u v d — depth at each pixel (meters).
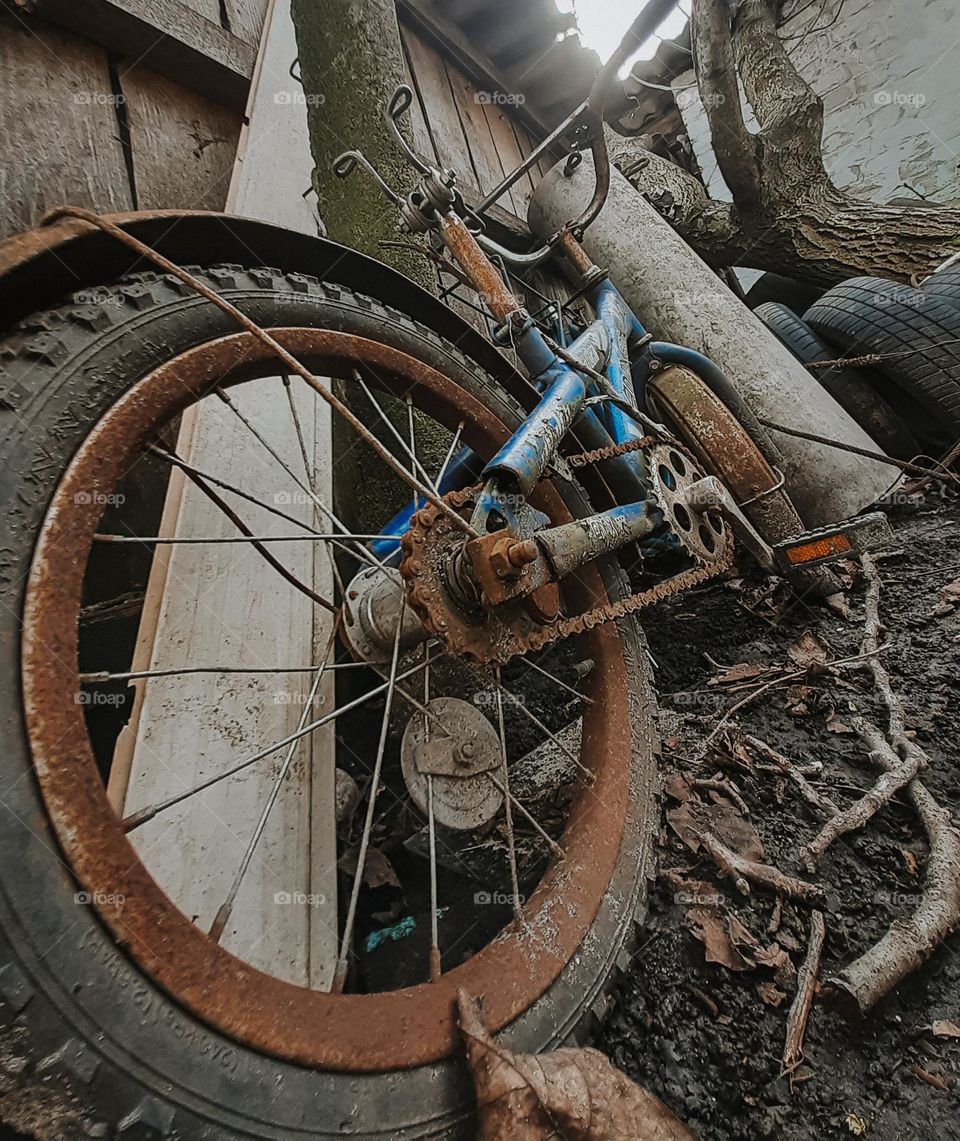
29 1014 0.41
